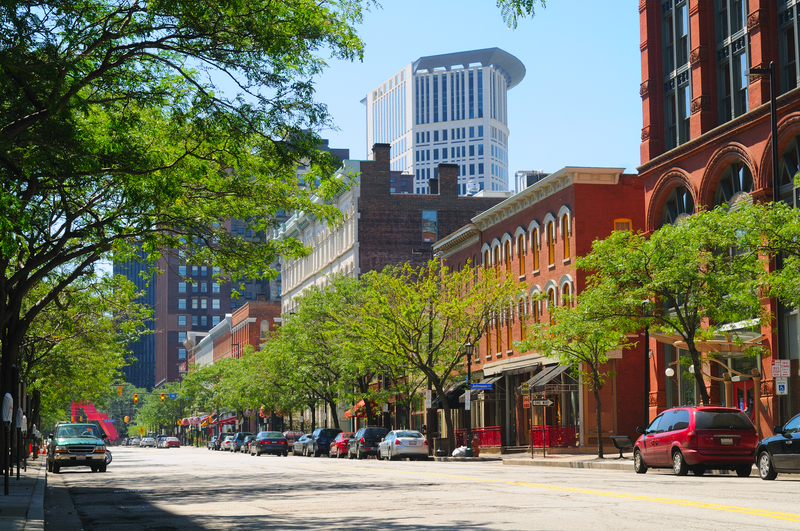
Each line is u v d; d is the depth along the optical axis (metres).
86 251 25.59
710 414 24.08
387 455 46.88
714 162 36.81
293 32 18.80
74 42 17.89
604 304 30.59
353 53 19.98
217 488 23.39
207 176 25.22
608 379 44.84
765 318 29.12
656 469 28.77
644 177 42.41
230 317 136.38
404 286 48.41
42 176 17.72
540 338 36.56
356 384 61.16
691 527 11.22
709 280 28.25
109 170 19.78
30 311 27.50
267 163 23.11
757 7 34.75
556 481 21.69
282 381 71.00
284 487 22.89
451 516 13.70
